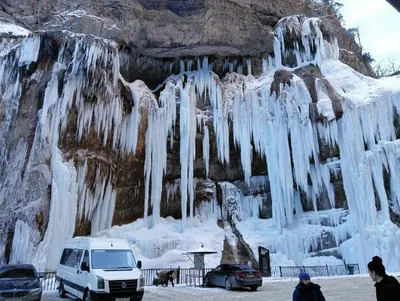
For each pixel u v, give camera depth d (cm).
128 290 1152
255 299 1321
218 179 3334
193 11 3231
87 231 2591
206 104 3344
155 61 3428
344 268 2456
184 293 1544
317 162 2880
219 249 2786
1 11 3341
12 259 2091
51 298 1408
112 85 2741
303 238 2764
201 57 3516
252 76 3578
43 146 2305
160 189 2973
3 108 2545
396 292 406
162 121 3083
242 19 3422
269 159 3086
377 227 2478
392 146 2684
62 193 2266
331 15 4194
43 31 2602
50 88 2448
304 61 3391
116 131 2788
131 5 3152
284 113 3064
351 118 2789
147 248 2650
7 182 2319
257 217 3173
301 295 554
